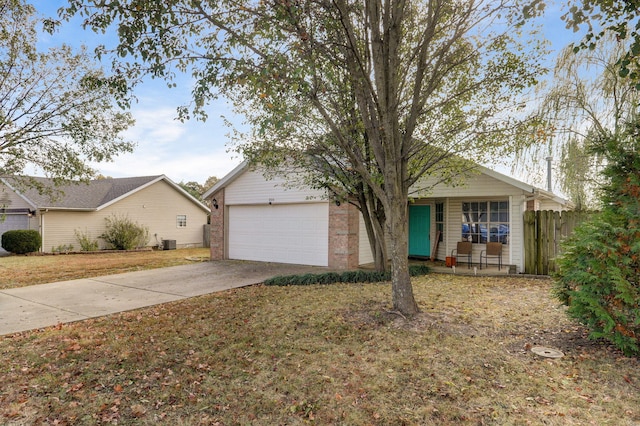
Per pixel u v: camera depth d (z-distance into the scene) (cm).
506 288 838
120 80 512
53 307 730
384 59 557
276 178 1346
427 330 523
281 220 1348
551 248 995
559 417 306
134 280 1041
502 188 1071
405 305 589
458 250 1238
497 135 746
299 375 396
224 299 778
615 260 428
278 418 318
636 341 425
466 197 1235
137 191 2245
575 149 1002
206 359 445
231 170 1446
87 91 945
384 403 336
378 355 443
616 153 456
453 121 772
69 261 1557
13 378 402
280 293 812
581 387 357
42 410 336
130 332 555
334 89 664
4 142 938
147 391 370
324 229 1238
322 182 967
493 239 1224
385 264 992
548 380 372
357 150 666
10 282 1034
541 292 789
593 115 985
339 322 572
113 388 377
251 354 458
